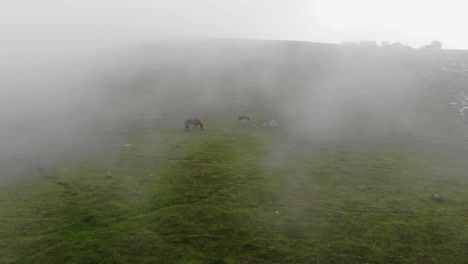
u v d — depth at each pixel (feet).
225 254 71.97
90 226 81.97
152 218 85.46
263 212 89.51
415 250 74.59
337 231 81.30
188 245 74.74
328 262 70.13
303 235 79.41
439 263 70.38
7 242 74.79
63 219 85.05
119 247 73.51
